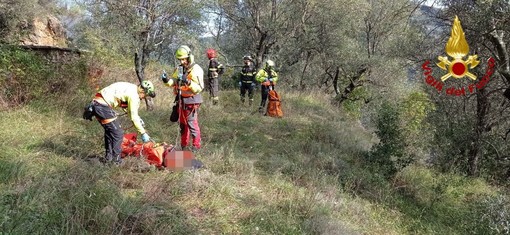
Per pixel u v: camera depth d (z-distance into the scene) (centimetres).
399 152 790
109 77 945
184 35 971
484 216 639
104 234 380
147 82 555
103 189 445
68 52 912
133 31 841
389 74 1825
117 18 862
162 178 514
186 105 620
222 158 639
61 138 609
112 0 842
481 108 967
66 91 794
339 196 612
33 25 1533
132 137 597
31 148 554
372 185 703
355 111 1719
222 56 1909
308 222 487
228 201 505
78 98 784
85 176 470
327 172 707
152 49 901
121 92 530
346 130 1058
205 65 1706
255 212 486
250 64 1178
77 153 565
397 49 1112
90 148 591
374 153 802
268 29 1639
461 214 702
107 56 956
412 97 991
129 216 415
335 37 1817
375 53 1934
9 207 386
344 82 2117
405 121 907
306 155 776
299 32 1819
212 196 502
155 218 420
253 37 1797
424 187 777
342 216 552
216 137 780
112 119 527
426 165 955
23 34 1259
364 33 2045
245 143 781
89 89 855
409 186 756
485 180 940
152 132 723
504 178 992
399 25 1800
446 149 966
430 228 620
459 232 639
